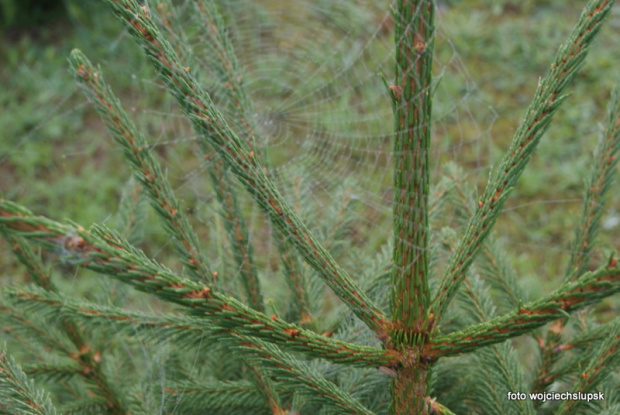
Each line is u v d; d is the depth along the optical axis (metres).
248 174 0.52
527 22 2.15
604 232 1.59
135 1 0.51
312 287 0.73
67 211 1.76
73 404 0.73
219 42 0.66
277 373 0.54
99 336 0.75
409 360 0.52
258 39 1.90
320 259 0.52
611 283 0.47
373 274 0.70
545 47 2.06
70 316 0.68
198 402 0.67
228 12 1.88
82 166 1.88
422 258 0.51
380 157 1.56
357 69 1.89
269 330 0.50
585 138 1.82
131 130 0.59
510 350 0.66
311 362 0.66
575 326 0.75
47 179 1.85
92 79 0.58
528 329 0.50
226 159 0.52
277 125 1.23
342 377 0.67
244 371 0.73
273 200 0.52
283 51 1.89
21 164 1.86
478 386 0.67
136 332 0.66
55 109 1.98
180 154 1.78
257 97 1.61
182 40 0.64
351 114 1.69
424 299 0.51
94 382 0.73
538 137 0.51
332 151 1.48
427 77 0.47
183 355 0.77
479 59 2.06
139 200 0.83
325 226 0.78
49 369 0.71
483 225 0.52
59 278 1.48
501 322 0.50
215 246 0.96
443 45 2.10
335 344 0.51
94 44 2.10
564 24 2.12
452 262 0.53
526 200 1.75
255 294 0.67
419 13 0.46
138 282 0.47
